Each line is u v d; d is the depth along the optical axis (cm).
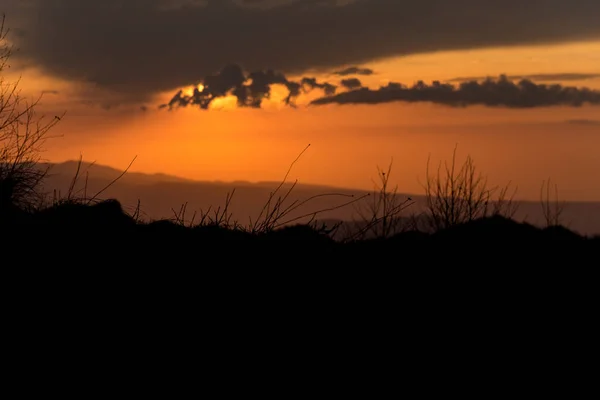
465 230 1847
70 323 1159
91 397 1031
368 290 1386
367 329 1292
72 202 1502
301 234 1470
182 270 1305
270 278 1325
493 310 1501
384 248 1527
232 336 1191
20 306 1176
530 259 1833
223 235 1409
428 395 1173
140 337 1155
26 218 1412
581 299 1662
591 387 1278
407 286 1448
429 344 1314
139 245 1359
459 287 1534
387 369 1217
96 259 1302
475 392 1212
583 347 1424
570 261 1889
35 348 1102
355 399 1128
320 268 1386
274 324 1237
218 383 1098
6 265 1249
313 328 1254
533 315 1528
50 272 1254
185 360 1128
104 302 1211
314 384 1140
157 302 1229
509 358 1336
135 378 1079
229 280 1299
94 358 1102
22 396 1015
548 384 1271
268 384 1120
